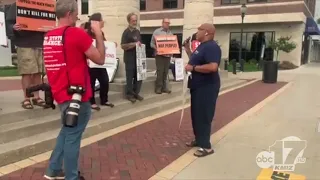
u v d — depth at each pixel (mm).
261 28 26828
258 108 7969
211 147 4840
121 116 6102
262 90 11555
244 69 22875
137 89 7027
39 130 4836
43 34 4977
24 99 5355
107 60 5984
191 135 5512
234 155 4551
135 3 8273
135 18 6625
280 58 26328
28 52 4855
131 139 5219
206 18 10867
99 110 5910
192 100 4523
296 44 25609
